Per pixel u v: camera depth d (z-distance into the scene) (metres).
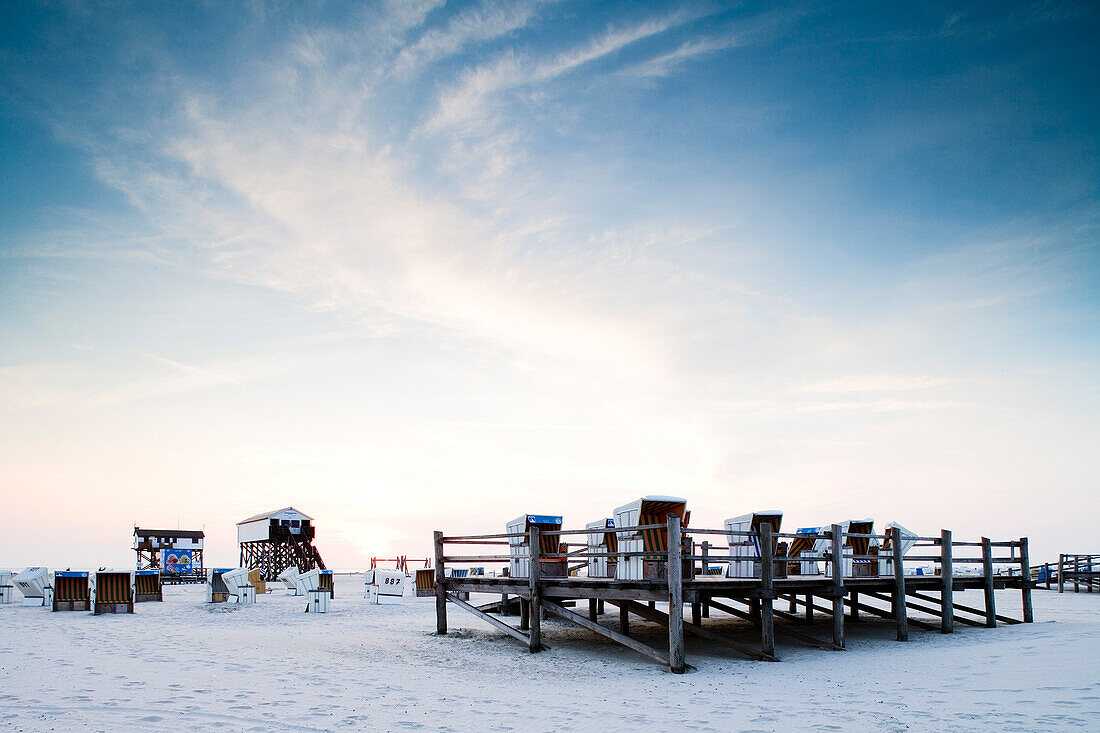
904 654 12.63
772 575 12.49
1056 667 10.34
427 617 20.88
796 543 16.48
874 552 15.80
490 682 10.85
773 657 12.35
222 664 11.95
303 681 10.62
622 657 13.15
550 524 14.54
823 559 14.05
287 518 48.94
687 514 12.55
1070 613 19.48
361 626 18.23
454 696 9.76
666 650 13.87
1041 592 29.19
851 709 8.61
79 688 9.72
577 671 11.80
